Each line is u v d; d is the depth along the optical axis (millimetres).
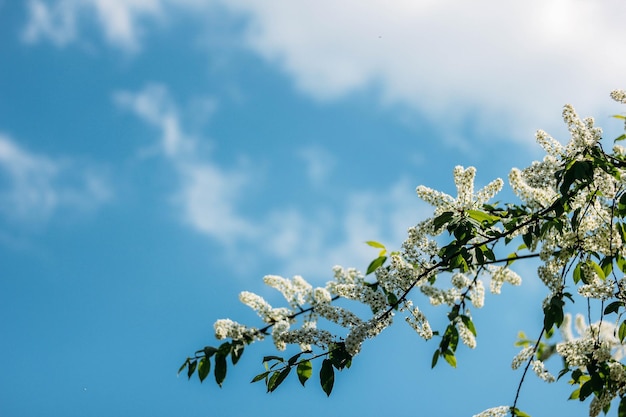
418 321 6566
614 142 6898
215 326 6035
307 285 6391
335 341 6020
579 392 6523
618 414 6391
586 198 6703
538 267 6801
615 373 6383
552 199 6793
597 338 6559
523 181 6848
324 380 5945
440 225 6676
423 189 6773
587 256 6816
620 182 6500
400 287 6699
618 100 6543
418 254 6844
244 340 6016
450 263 6910
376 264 6941
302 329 6004
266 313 6199
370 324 6070
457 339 7629
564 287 6711
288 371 6051
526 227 6926
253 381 6051
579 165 6117
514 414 6648
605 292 6414
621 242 6711
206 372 6012
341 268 6809
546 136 6578
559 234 6812
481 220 6676
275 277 6398
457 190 6746
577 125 6379
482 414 6633
